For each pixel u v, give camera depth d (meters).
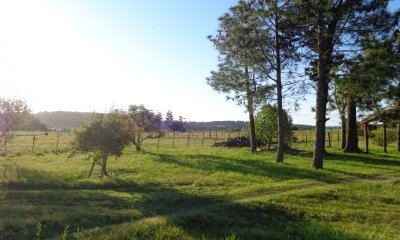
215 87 29.22
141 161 25.55
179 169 22.06
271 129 37.91
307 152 36.62
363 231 12.18
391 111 38.97
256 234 10.82
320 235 11.22
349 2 23.73
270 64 27.72
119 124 20.16
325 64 26.98
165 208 13.37
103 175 19.42
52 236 9.62
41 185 16.42
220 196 15.52
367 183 19.91
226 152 34.44
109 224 11.05
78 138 19.09
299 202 15.14
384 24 24.20
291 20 25.81
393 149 49.25
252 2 26.66
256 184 18.39
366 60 24.41
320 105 25.89
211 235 10.49
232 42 27.23
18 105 22.23
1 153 27.31
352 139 39.25
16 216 11.03
